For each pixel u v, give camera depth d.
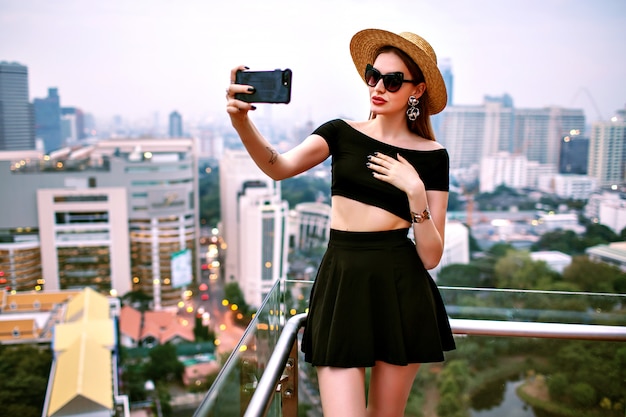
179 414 19.95
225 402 0.75
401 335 0.96
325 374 0.98
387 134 1.03
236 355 0.83
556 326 1.26
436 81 0.98
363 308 0.95
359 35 1.02
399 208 0.98
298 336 1.19
